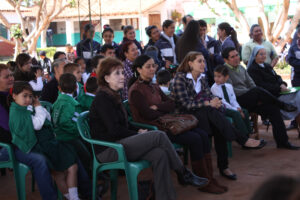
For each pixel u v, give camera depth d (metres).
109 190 4.00
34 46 19.00
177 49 5.73
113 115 3.22
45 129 3.45
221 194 3.71
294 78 6.24
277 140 5.22
